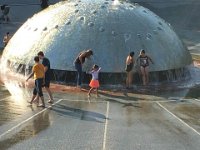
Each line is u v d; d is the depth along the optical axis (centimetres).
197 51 3081
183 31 3997
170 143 1120
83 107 1504
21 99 1591
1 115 1345
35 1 4888
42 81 1486
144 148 1077
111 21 2061
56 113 1400
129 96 1736
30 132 1177
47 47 2002
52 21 2108
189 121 1348
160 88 1920
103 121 1322
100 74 1917
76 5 2192
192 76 2223
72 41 1986
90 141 1118
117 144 1101
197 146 1101
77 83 1888
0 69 2194
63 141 1111
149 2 5000
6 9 3900
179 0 5141
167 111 1483
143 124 1301
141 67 1928
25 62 2034
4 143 1078
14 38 2270
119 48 1970
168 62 2056
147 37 2050
